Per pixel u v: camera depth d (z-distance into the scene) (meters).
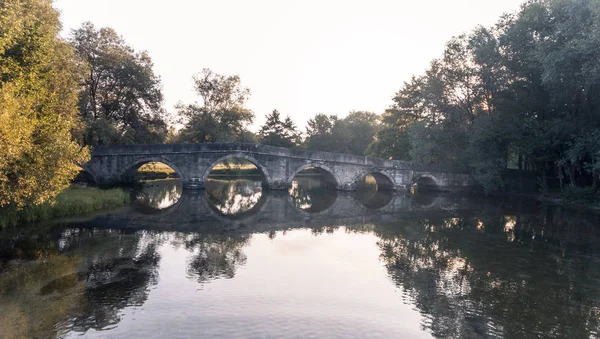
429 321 8.37
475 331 7.96
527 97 32.19
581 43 21.67
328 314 8.52
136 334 7.35
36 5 19.95
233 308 8.67
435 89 36.59
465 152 34.47
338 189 37.25
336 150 70.94
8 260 12.05
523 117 33.66
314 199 32.00
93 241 14.71
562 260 13.48
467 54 35.19
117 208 22.92
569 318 8.68
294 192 37.53
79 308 8.54
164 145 33.12
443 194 36.91
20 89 13.61
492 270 12.18
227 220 20.58
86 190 24.59
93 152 31.72
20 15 16.94
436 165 39.06
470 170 38.12
